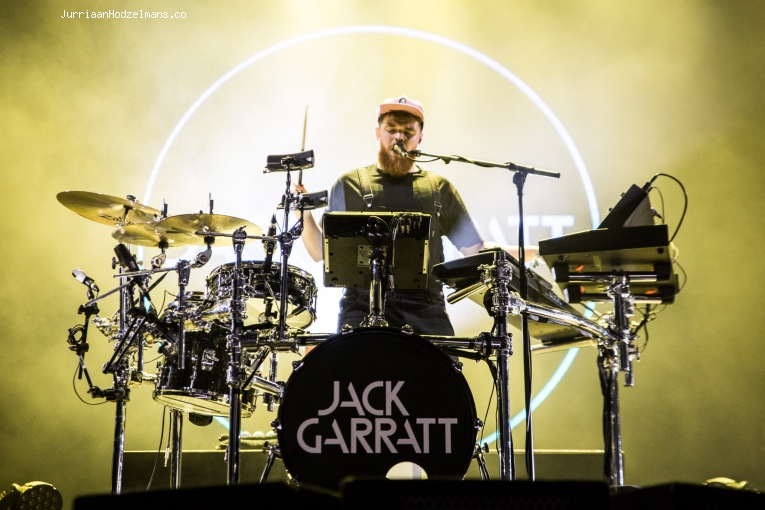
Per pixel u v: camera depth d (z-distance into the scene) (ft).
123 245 14.23
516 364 20.80
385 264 10.84
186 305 13.38
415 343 10.18
